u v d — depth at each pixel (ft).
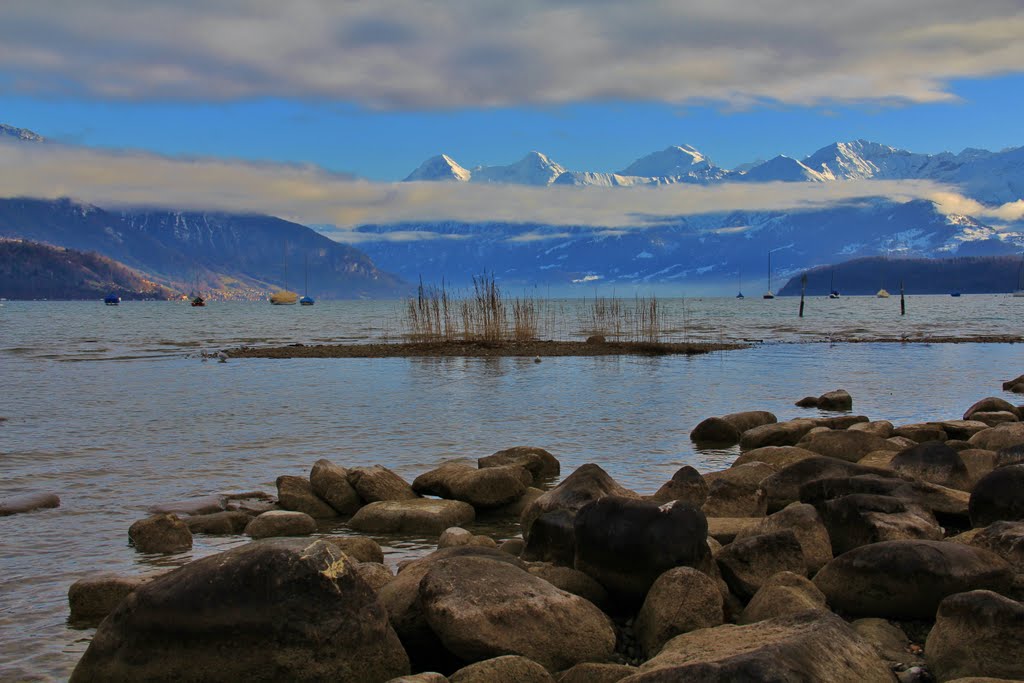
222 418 77.05
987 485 36.58
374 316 402.11
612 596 29.12
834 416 76.38
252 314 452.35
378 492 45.62
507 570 26.61
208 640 22.71
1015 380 98.02
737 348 165.68
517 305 175.63
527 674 22.66
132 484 51.26
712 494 39.14
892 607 27.27
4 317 403.34
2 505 44.70
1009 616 23.13
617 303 238.68
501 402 88.22
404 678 21.57
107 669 23.06
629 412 81.05
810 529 32.09
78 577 34.68
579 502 35.19
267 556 23.43
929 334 214.69
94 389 99.50
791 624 23.24
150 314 459.32
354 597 23.72
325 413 80.23
